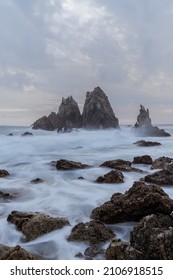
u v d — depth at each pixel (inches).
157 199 378.6
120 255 274.1
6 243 341.1
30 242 339.3
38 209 445.4
